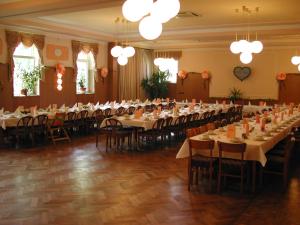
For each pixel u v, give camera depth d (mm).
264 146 5227
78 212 4219
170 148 8375
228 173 5527
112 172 6105
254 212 4375
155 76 16078
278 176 6090
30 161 6789
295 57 11781
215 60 15727
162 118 8422
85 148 8211
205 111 10766
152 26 4965
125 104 12914
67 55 12328
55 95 12000
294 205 4648
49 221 3930
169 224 3941
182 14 9070
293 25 10008
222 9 8445
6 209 4262
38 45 11188
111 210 4316
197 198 4848
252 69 14984
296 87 14250
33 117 8352
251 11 8625
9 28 10242
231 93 15438
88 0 6398
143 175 5957
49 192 4938
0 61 10164
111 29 12086
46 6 6934
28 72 11070
